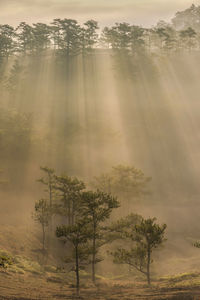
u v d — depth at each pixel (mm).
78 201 49656
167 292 31422
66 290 34062
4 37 156125
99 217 41188
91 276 44094
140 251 38719
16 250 48312
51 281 38094
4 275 36188
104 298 30000
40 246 52625
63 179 51875
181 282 37719
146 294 31219
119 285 38344
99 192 41875
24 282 35031
